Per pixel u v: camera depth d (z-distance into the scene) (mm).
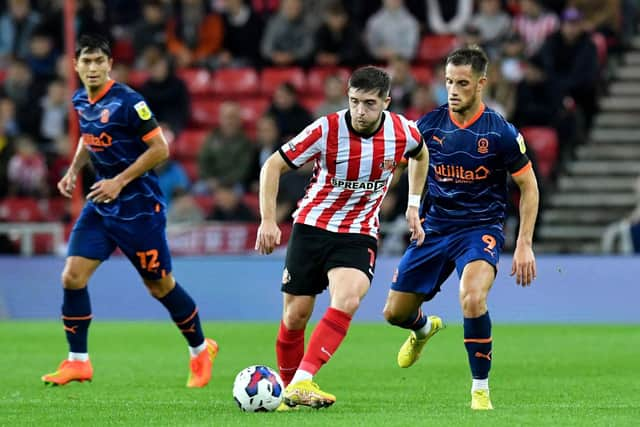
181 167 66375
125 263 58281
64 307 31844
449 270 28969
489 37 69125
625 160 67812
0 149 66500
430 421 22547
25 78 71438
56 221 66000
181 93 68250
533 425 22047
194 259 57594
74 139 62469
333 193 26109
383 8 73312
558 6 72250
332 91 64188
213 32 74312
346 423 22297
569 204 65625
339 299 25125
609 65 72000
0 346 44031
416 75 71875
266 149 63250
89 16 72250
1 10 77438
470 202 28047
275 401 24781
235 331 50625
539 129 65812
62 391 30391
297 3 72625
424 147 27094
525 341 45562
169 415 24375
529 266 26516
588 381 32781
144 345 44531
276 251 57625
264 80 73000
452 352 41656
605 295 55812
